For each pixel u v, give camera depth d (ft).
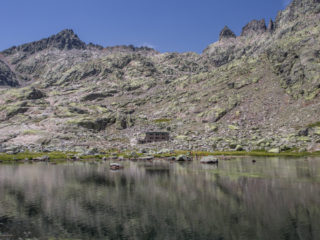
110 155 569.64
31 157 528.63
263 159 445.78
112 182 260.83
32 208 174.81
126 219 151.74
